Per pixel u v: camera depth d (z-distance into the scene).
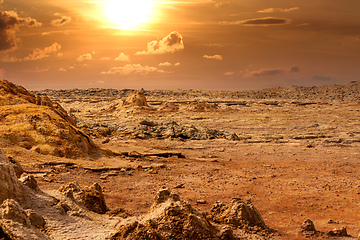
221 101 96.50
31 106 27.28
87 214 10.29
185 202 10.16
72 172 21.11
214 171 24.69
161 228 9.38
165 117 64.56
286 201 18.02
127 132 41.72
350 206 17.34
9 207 8.11
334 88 126.19
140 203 16.22
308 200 18.28
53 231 8.93
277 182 22.00
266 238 10.78
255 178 22.86
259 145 38.03
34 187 10.38
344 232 12.06
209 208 16.11
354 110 74.56
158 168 24.41
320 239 11.52
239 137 42.88
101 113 70.69
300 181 22.34
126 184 19.92
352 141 40.09
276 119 61.75
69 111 71.06
